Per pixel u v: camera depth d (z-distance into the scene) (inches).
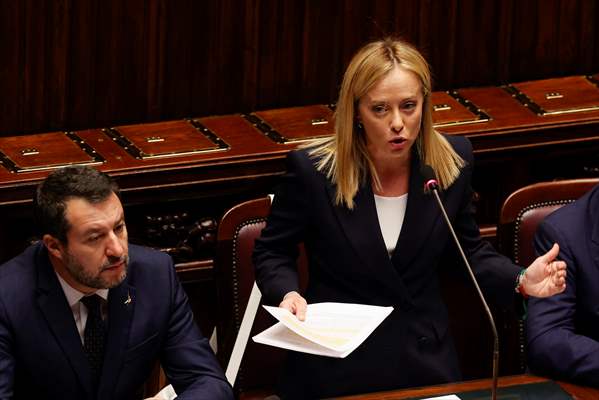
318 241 538.0
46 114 699.4
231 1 719.7
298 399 530.6
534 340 513.0
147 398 500.1
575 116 725.9
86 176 457.4
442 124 710.5
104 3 696.4
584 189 585.6
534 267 497.4
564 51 791.1
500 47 776.9
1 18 679.1
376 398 481.7
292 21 733.3
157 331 496.1
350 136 521.7
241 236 570.6
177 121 720.3
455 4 761.0
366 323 477.4
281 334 474.9
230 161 664.4
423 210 530.3
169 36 713.6
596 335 531.2
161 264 504.1
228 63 728.3
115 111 713.0
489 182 722.2
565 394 485.7
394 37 754.8
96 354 487.2
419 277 534.6
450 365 534.9
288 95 744.3
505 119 720.3
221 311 573.3
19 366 478.9
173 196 661.9
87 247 454.9
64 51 694.5
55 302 478.0
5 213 633.0
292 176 538.0
